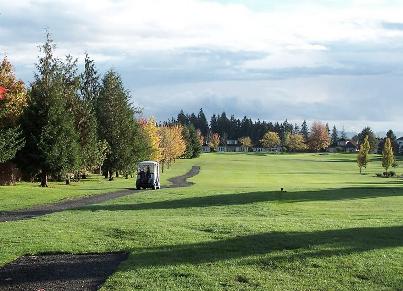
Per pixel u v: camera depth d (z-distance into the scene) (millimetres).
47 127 39969
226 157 148000
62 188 39312
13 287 8875
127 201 27125
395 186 43250
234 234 13203
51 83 41875
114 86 62125
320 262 10125
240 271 9531
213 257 10625
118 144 59969
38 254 11469
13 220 18984
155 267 9859
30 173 41031
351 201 26953
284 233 13242
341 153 185375
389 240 12430
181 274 9352
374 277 9180
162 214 20609
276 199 27344
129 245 12062
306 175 74812
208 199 27312
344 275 9297
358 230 13938
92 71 65375
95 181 53750
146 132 72625
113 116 60656
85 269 9992
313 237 12594
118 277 9188
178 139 97938
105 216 19219
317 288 8547
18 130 39656
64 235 13531
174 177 67125
